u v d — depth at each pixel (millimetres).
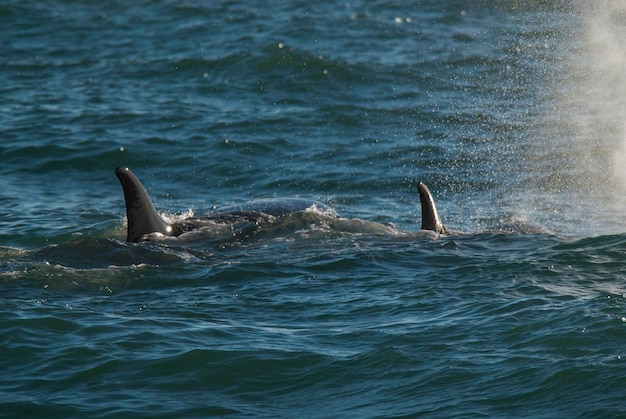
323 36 128000
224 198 77625
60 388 36156
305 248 56281
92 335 41031
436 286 47281
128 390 36000
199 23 139500
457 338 39406
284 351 39094
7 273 50156
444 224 68000
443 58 117125
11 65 122312
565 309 41406
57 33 138625
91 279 49812
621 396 33469
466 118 96812
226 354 38875
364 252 54156
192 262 53250
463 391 34906
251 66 113625
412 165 83875
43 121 97188
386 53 119500
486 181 79250
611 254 50719
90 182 81500
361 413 33906
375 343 39500
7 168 84062
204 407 34719
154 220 58344
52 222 67000
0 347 39469
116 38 134750
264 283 49312
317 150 88438
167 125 95750
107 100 105188
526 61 115375
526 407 33438
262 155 87500
